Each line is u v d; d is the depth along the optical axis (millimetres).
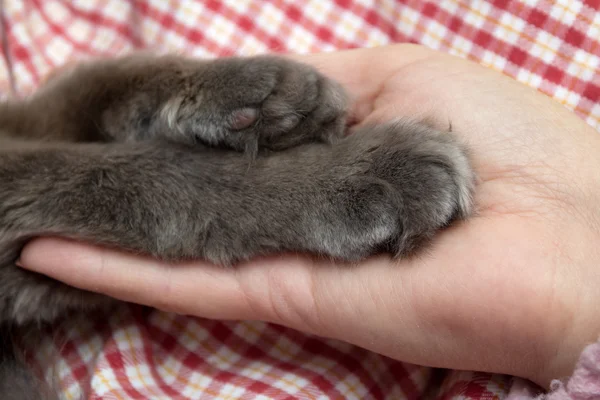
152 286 303
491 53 362
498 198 290
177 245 294
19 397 322
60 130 324
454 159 286
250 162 296
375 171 285
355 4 381
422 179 281
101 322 341
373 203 281
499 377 301
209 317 315
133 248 297
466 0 366
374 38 379
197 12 389
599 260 280
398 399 326
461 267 282
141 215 294
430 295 283
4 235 297
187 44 388
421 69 320
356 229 283
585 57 352
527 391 289
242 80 296
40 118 325
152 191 294
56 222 295
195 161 298
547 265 279
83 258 301
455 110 303
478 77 312
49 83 341
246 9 387
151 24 393
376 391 327
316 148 297
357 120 326
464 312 281
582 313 277
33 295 314
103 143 310
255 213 291
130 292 306
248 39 386
